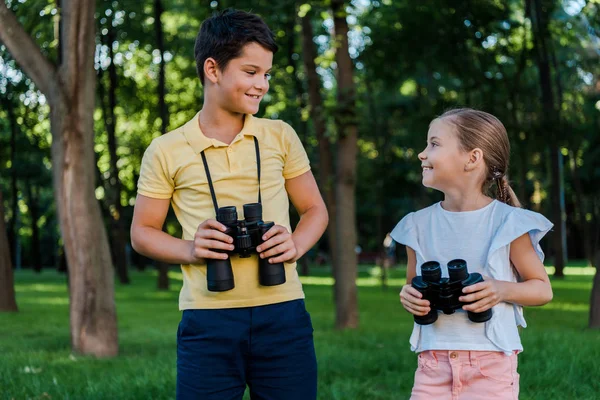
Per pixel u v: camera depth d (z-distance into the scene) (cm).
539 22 1847
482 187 333
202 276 305
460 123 329
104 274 860
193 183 311
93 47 843
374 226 4731
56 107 840
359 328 1123
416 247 336
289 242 294
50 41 1062
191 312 305
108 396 594
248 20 307
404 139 2655
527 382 614
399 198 3625
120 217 2677
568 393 576
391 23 1666
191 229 311
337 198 1173
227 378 301
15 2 925
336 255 1170
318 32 1452
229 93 306
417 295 308
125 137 2953
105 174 3034
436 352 320
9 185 3534
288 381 304
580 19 1678
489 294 299
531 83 2394
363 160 2669
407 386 634
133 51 2605
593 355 712
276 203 314
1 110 2528
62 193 852
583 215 2952
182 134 316
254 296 300
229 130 316
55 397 598
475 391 314
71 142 840
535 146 1975
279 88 1923
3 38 833
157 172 317
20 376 683
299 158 330
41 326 1199
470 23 1614
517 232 314
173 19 2467
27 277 3331
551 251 4375
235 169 310
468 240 325
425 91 2681
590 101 2783
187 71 2319
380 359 752
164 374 659
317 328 1163
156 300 1852
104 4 2077
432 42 1644
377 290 2161
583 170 3278
